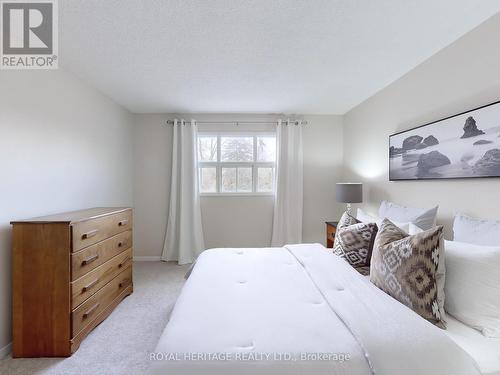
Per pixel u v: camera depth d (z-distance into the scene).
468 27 1.84
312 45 2.10
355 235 2.07
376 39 2.00
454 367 0.93
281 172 4.11
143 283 3.15
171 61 2.37
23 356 1.80
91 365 1.74
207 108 3.84
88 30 1.87
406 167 2.54
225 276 1.72
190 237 4.04
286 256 2.19
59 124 2.41
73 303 1.86
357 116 3.69
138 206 4.09
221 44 2.08
